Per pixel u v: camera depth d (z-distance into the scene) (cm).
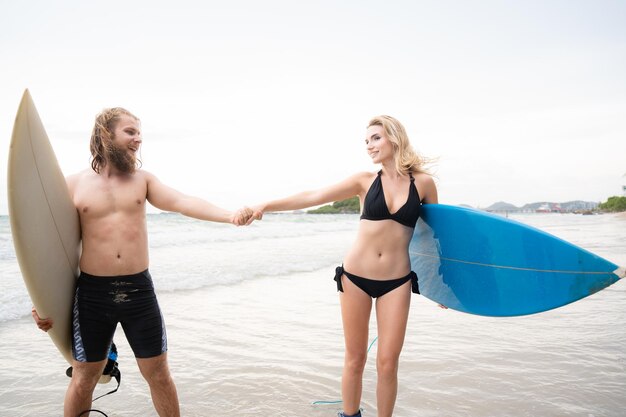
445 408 298
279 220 3094
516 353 397
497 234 304
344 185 289
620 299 614
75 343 246
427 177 286
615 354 394
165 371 262
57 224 242
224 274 761
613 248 1088
